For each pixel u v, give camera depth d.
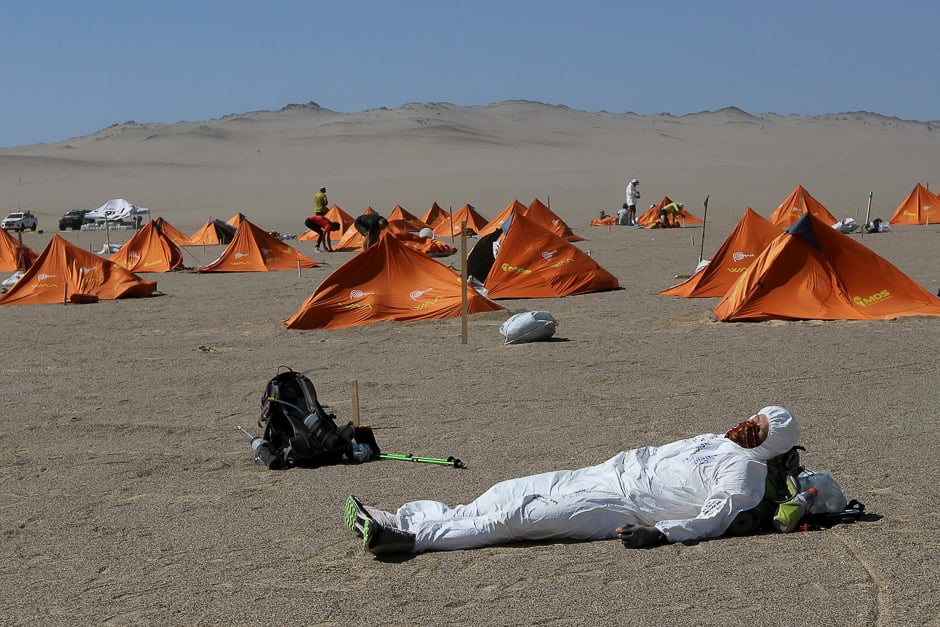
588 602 5.67
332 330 18.25
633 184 48.75
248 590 6.10
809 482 6.93
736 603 5.57
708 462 6.77
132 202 110.19
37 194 123.75
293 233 54.75
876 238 36.75
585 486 6.89
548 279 22.38
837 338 15.30
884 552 6.25
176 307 22.75
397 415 11.13
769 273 17.66
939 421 9.91
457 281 19.19
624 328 17.19
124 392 13.10
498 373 13.41
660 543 6.51
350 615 5.66
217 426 10.98
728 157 152.62
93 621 5.75
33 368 15.26
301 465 9.10
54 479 9.01
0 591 6.29
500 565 6.29
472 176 124.25
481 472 8.62
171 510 7.88
